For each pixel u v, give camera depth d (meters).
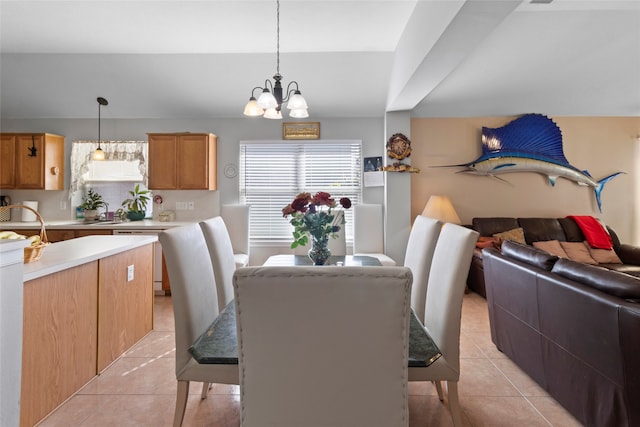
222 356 1.13
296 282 0.86
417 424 1.70
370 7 2.74
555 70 3.75
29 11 2.84
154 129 4.51
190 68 3.80
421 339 1.29
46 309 1.75
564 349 1.72
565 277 1.76
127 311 2.52
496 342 2.53
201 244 1.79
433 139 4.67
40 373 1.71
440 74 2.82
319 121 4.50
